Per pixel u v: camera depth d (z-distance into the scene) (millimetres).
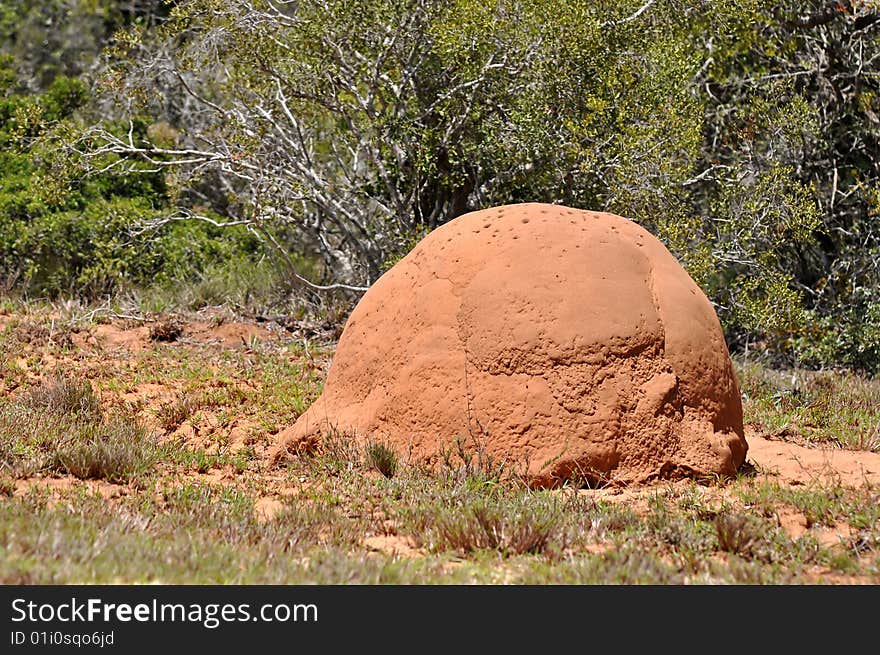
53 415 11359
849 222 19984
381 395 10062
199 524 7691
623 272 9633
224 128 18328
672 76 17000
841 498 8695
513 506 8258
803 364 18609
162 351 15609
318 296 18766
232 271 19531
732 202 17484
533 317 9336
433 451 9508
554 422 9133
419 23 17172
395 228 17703
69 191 18531
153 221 18922
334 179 19547
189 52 18141
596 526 7816
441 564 7000
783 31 20000
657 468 9180
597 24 16406
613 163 16359
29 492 8258
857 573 7094
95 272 18047
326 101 17828
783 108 19078
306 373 14727
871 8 19594
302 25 16672
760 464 10461
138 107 20094
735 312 17109
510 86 17266
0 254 18734
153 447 10398
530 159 16797
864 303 18859
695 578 6812
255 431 11680
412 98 17484
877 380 17000
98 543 6641
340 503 8727
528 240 9742
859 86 19766
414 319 10000
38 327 15781
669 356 9414
